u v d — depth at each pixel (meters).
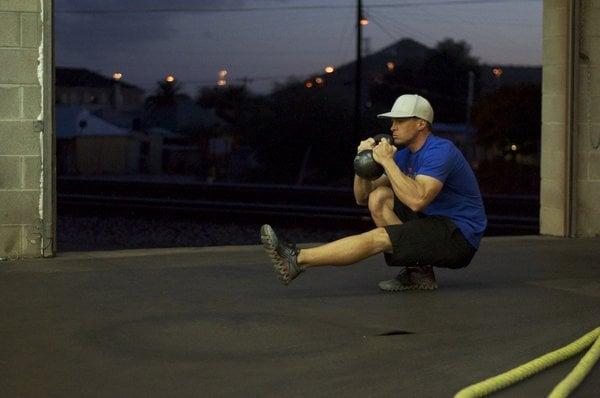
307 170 59.56
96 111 75.50
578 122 10.62
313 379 4.50
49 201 8.45
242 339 5.31
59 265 8.01
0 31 8.22
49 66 8.38
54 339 5.27
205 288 6.94
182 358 4.88
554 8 10.76
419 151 6.62
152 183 32.28
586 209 10.70
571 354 4.98
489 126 55.34
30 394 4.22
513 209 24.17
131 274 7.55
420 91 73.19
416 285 6.92
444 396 4.25
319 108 60.16
